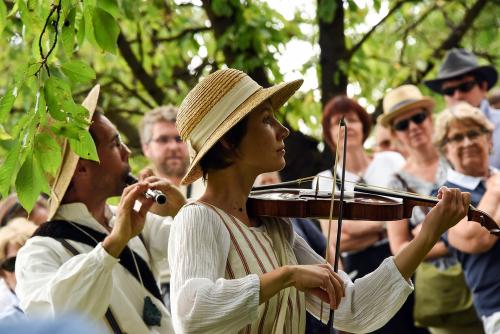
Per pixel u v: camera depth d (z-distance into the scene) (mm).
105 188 4621
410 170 6996
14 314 5578
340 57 9531
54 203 4531
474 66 7602
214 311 3160
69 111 4008
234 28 9281
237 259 3420
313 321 4867
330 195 4086
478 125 6594
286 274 3217
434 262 6734
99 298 4117
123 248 4371
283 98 3748
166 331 4473
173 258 3375
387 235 6785
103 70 10875
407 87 7379
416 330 6828
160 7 10375
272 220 3736
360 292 3596
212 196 3588
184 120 3623
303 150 9102
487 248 6191
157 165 6980
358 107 7078
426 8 11867
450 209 3533
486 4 11023
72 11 4062
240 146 3574
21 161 3998
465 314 6680
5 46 10484
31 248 4418
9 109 4008
